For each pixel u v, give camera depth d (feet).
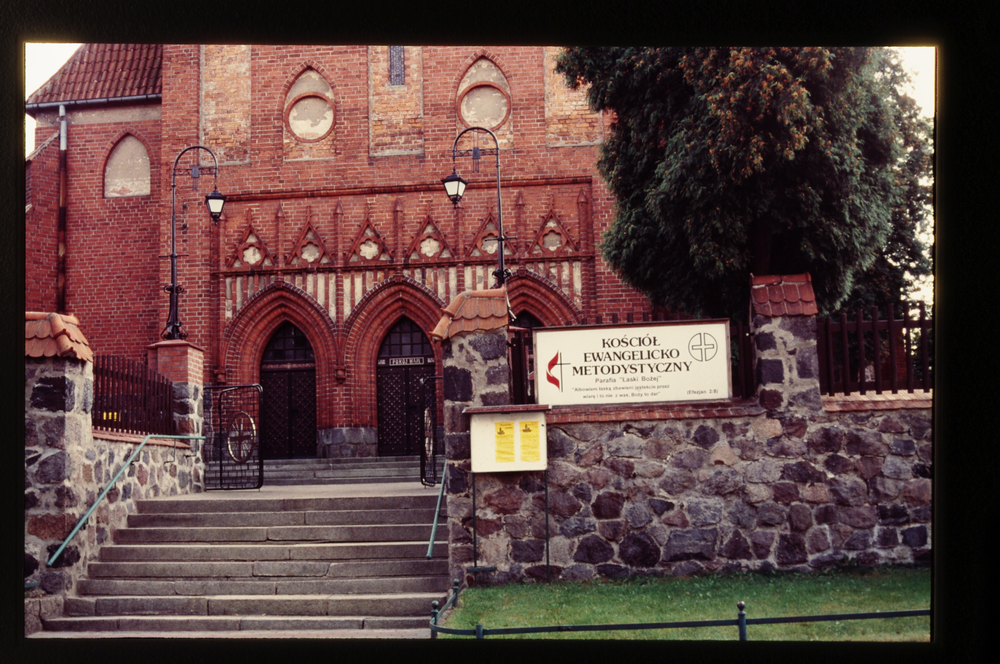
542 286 65.72
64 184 72.54
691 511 31.63
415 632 27.37
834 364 34.06
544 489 31.89
